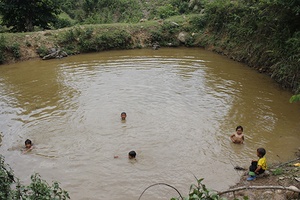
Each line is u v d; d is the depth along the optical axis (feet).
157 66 63.05
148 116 39.22
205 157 30.42
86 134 35.04
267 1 58.08
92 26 82.58
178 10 99.86
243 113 40.19
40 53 73.15
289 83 48.44
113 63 66.28
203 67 62.28
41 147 32.58
